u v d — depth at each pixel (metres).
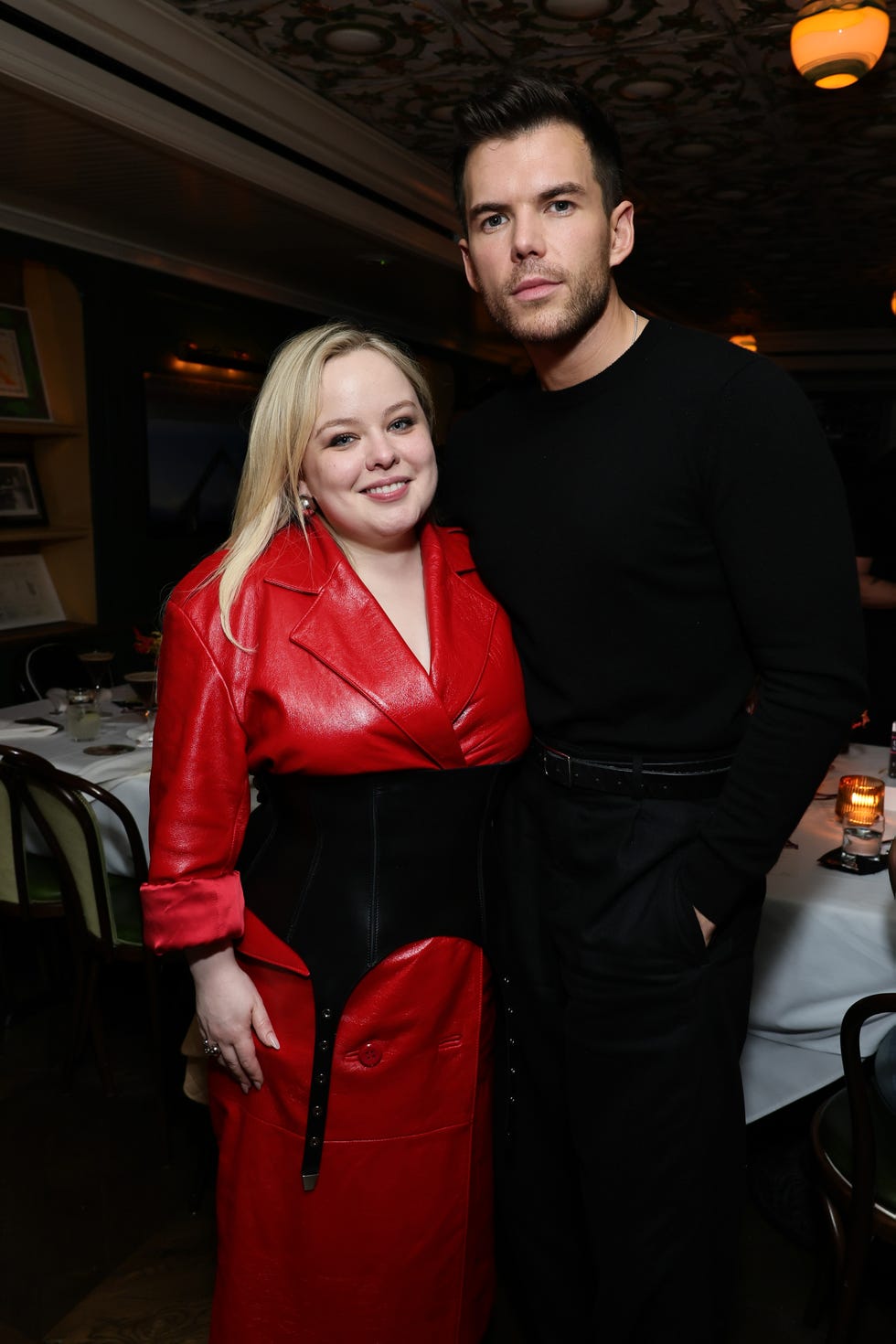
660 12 3.43
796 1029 1.81
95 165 4.20
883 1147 1.61
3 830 2.60
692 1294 1.38
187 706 1.32
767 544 1.20
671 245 6.99
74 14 3.22
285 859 1.38
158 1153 2.29
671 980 1.32
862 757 2.51
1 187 4.57
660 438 1.25
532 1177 1.58
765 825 1.24
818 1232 1.99
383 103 4.30
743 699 1.35
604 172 1.27
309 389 1.31
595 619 1.33
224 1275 1.44
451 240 6.07
